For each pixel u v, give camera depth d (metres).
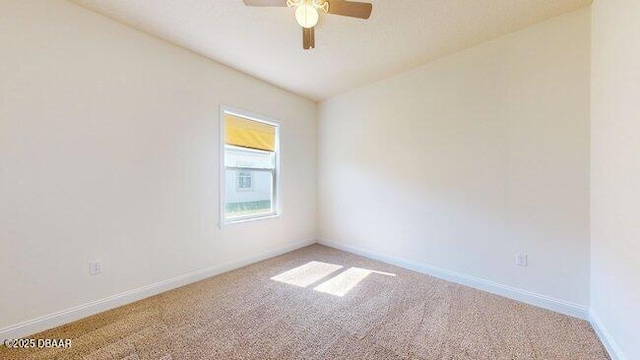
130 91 2.34
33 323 1.85
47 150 1.91
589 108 2.04
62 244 1.98
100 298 2.17
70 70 2.01
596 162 1.93
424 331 1.91
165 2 2.03
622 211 1.54
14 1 1.79
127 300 2.32
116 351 1.68
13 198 1.78
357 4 1.77
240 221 3.28
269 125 3.74
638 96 1.38
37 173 1.87
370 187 3.65
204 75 2.91
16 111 1.79
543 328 1.94
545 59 2.23
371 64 3.05
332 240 4.19
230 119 3.23
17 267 1.80
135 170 2.37
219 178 3.05
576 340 1.80
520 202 2.37
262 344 1.76
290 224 3.98
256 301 2.37
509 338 1.83
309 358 1.63
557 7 2.06
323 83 3.65
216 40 2.58
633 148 1.42
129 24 2.31
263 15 2.19
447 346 1.74
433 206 2.98
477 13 2.14
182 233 2.71
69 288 2.01
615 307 1.62
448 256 2.86
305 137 4.23
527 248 2.34
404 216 3.26
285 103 3.90
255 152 3.60
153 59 2.49
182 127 2.71
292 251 3.95
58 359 1.61
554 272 2.21
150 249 2.47
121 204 2.29
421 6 2.06
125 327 1.95
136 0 2.01
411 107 3.18
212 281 2.82
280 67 3.15
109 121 2.21
